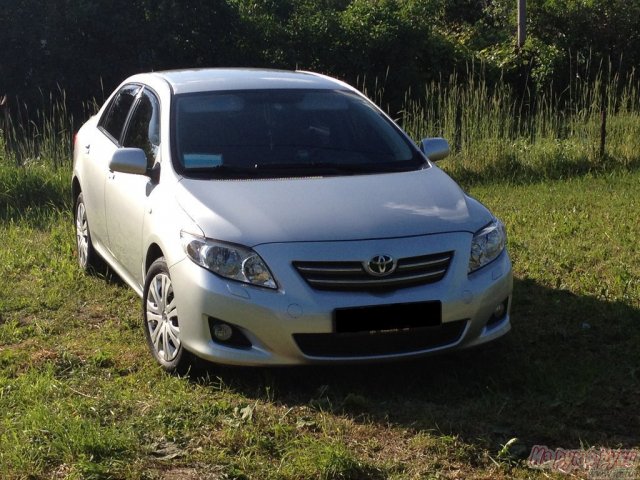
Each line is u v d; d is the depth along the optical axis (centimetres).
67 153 1156
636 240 815
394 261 488
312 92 634
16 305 666
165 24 1780
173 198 539
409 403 493
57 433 443
